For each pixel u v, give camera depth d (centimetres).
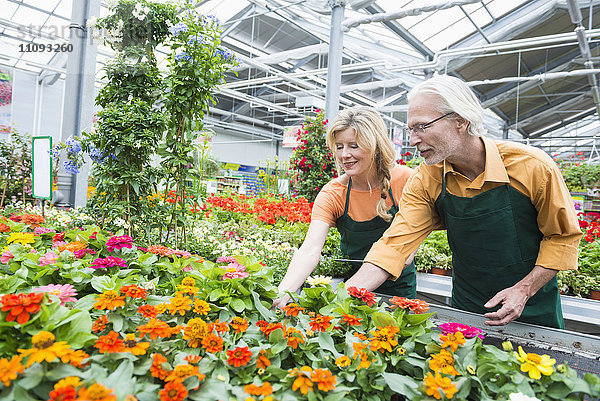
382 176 185
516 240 154
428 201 167
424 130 139
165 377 85
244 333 117
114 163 302
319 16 957
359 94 1538
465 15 954
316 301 139
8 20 1020
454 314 149
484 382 95
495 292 166
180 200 311
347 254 222
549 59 1258
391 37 1045
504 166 146
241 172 2064
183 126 298
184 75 282
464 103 135
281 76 1195
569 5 784
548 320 164
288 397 84
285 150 2556
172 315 118
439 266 414
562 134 2156
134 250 206
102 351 88
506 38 1021
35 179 313
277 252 313
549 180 142
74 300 112
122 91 322
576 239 142
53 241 236
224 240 389
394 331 108
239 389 87
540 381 92
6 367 71
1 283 118
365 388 94
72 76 556
